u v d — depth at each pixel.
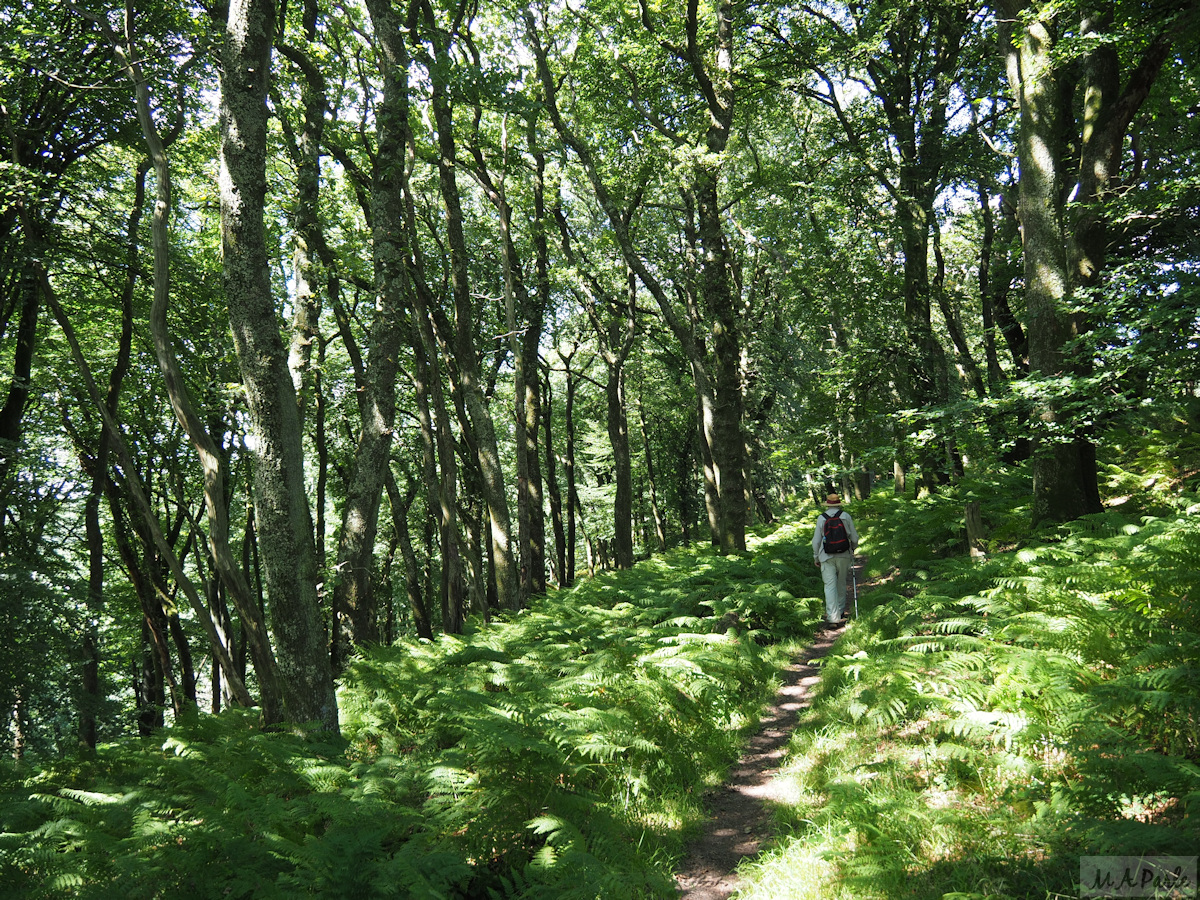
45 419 20.00
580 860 4.36
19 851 5.28
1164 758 3.92
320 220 17.62
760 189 21.06
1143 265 9.16
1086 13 10.21
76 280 18.48
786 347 21.94
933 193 18.50
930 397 14.98
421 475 25.81
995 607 6.91
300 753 6.78
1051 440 9.32
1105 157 10.34
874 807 4.61
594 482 39.81
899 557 12.96
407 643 10.91
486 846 5.03
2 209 14.12
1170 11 9.51
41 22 14.23
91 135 16.80
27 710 14.44
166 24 14.53
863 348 15.38
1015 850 3.88
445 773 5.56
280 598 7.60
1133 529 8.45
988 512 12.39
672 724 6.92
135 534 18.81
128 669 24.95
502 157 18.62
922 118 19.52
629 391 34.31
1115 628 5.72
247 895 4.45
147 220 17.45
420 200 20.30
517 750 5.22
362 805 5.16
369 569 11.23
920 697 5.66
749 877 4.55
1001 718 5.00
